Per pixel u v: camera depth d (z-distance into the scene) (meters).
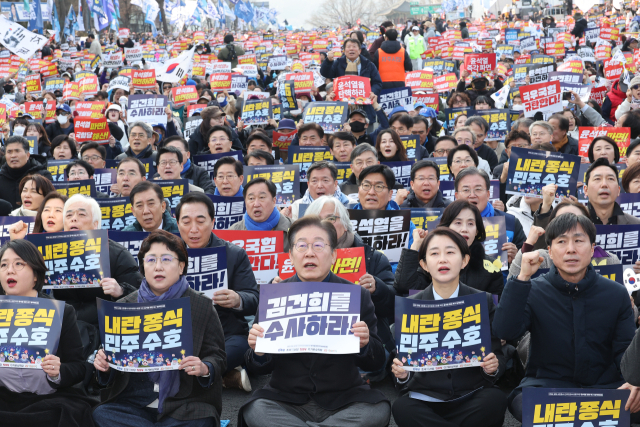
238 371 5.61
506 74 20.39
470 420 4.35
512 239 6.49
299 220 4.56
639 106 12.06
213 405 4.43
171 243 4.41
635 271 5.63
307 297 4.34
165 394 4.30
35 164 9.27
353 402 4.38
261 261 6.32
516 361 5.49
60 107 14.33
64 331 4.39
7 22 16.80
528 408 3.97
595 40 26.62
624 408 3.95
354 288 4.34
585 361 4.44
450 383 4.41
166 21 74.06
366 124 10.92
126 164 7.91
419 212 6.71
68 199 5.80
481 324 4.27
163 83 19.27
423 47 29.03
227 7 65.69
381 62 15.68
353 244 5.82
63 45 38.78
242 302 5.51
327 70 14.29
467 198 6.31
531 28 33.00
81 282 5.25
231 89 17.47
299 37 45.59
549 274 4.62
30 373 4.34
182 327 4.20
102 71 25.61
